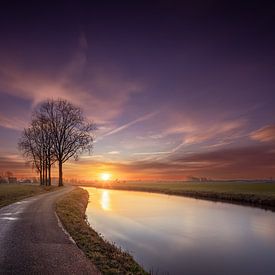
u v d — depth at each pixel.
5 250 11.02
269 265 14.02
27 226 15.64
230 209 35.81
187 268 13.40
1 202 28.92
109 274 8.84
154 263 14.03
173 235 20.52
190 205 41.22
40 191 47.59
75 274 8.69
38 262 9.69
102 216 28.70
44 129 67.25
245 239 19.42
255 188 72.94
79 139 66.88
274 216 29.78
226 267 13.60
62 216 19.17
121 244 17.42
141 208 37.19
